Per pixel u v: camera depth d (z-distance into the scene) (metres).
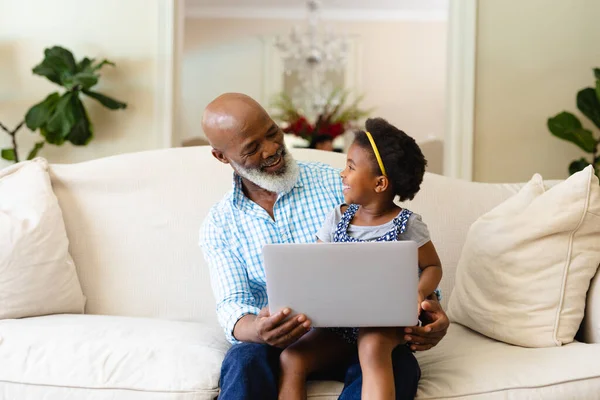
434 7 8.30
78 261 2.30
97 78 3.62
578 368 1.55
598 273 1.83
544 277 1.81
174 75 3.99
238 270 1.82
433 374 1.64
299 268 1.47
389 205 1.70
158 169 2.39
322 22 8.55
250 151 1.76
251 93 8.53
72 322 1.92
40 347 1.75
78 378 1.66
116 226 2.33
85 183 2.37
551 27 4.02
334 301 1.48
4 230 2.11
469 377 1.57
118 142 3.97
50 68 3.67
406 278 1.46
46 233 2.18
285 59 7.57
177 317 2.25
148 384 1.63
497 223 1.93
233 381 1.50
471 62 3.99
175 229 2.31
